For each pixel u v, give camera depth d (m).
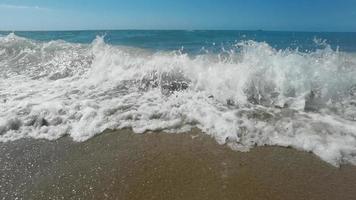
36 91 4.46
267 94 4.14
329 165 2.60
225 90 4.25
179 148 2.88
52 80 5.08
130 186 2.32
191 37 16.28
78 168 2.58
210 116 3.50
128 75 5.03
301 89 4.18
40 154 2.81
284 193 2.24
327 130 3.16
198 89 4.42
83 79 5.08
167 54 6.36
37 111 3.64
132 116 3.54
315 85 4.22
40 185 2.35
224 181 2.38
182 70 4.99
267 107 3.81
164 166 2.58
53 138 3.11
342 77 4.38
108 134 3.18
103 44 7.16
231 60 5.04
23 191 2.28
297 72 4.43
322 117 3.50
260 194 2.22
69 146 2.96
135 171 2.52
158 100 4.03
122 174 2.48
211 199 2.17
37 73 5.51
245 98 4.04
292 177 2.43
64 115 3.56
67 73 5.45
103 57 5.90
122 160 2.69
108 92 4.38
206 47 10.01
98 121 3.42
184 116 3.54
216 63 5.13
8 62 6.27
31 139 3.09
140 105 3.86
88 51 6.84
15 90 4.51
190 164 2.61
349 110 3.71
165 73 4.96
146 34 18.83
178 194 2.22
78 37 16.28
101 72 5.29
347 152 2.76
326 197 2.20
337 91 4.16
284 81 4.29
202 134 3.15
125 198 2.19
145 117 3.52
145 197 2.20
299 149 2.85
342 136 3.04
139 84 4.68
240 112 3.63
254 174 2.47
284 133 3.12
